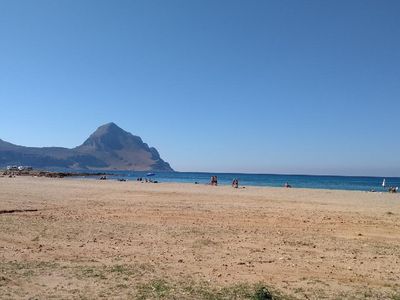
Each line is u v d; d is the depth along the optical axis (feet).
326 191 154.20
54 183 188.03
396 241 47.91
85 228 53.36
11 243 43.11
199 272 32.83
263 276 32.12
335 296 27.30
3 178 248.93
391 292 28.43
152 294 26.73
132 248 41.65
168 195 115.03
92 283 29.04
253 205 87.61
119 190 136.67
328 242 46.60
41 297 25.89
